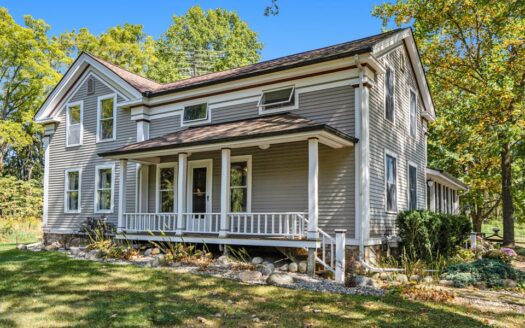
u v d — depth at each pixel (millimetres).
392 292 6754
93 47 29906
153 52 32781
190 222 12547
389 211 11570
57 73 26531
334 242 8688
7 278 7574
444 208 20234
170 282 7289
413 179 14484
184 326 4965
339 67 10430
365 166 9938
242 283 7316
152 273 8008
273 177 11281
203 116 12891
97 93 15312
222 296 6387
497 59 17469
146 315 5344
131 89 14188
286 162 11125
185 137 11461
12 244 15531
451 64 20328
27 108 27297
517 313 5855
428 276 8703
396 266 9734
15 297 6262
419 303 6199
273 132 9266
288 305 5922
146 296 6336
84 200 15156
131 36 32125
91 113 15391
